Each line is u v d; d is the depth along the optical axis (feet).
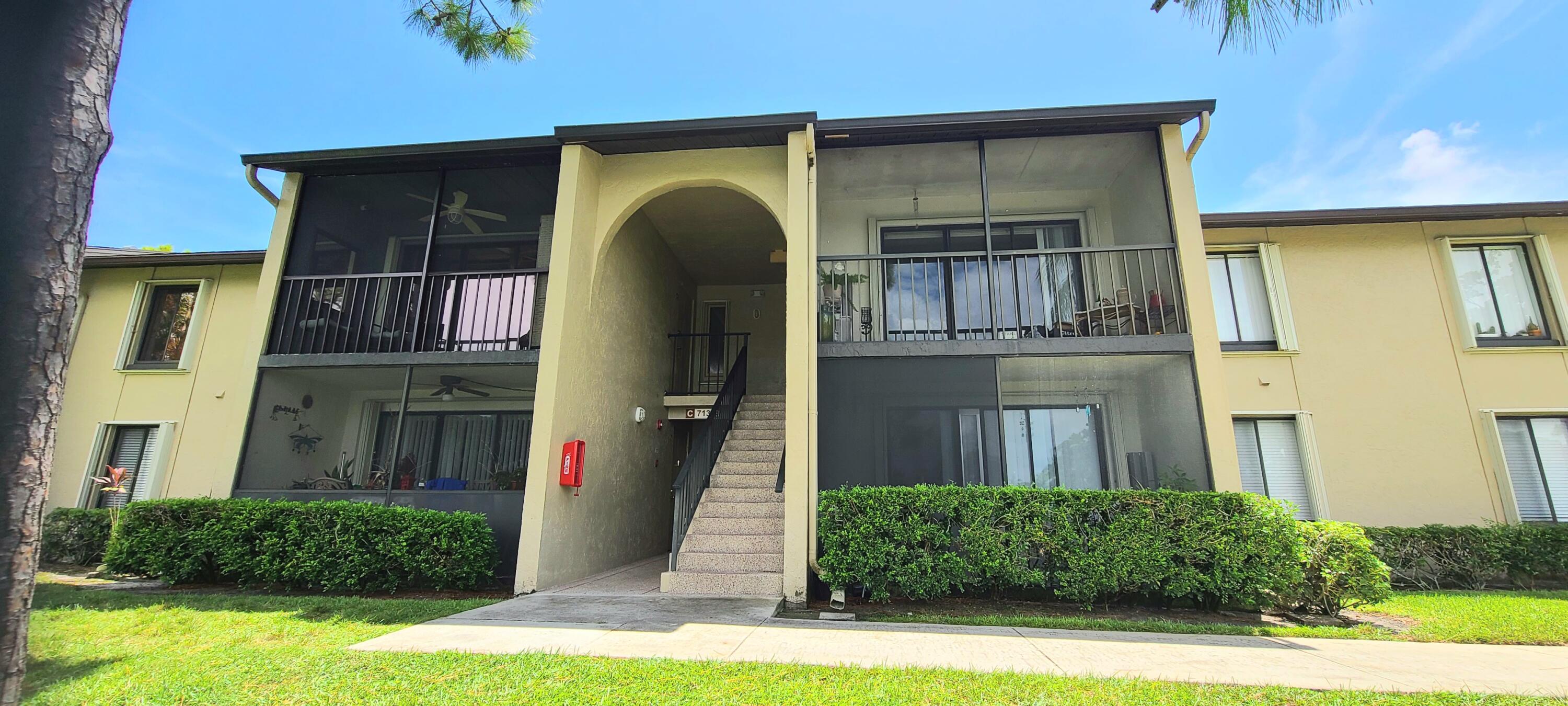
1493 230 27.45
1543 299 27.02
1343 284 27.58
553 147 23.94
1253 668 11.83
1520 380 26.09
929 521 18.54
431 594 20.47
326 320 25.16
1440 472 25.59
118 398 30.83
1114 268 25.03
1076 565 17.81
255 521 20.43
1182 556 17.80
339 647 12.39
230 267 31.99
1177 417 20.71
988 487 18.94
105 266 31.86
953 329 22.48
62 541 26.53
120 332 31.65
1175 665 11.97
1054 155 24.00
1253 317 27.73
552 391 21.31
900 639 13.91
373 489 23.88
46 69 5.65
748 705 9.37
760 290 39.73
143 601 17.54
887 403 21.20
